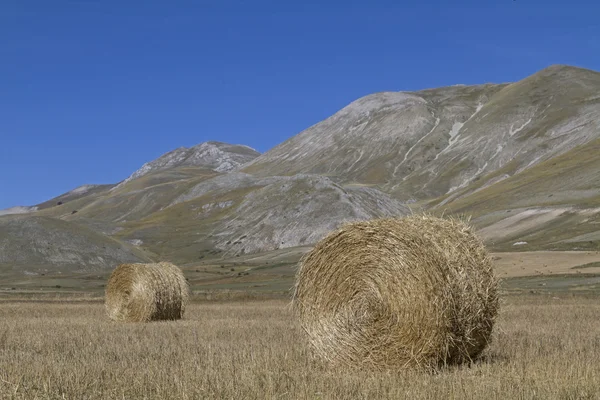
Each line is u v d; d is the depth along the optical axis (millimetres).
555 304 36469
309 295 15977
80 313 34656
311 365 14898
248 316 31516
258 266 111000
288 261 117750
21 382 12656
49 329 24016
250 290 63500
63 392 11930
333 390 11703
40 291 67688
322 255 15930
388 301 14969
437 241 14992
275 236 152000
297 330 22594
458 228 15625
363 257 15391
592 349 16562
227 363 14430
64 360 15391
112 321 29812
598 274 61406
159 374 13039
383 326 14984
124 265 30703
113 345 18609
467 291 14773
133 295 30234
